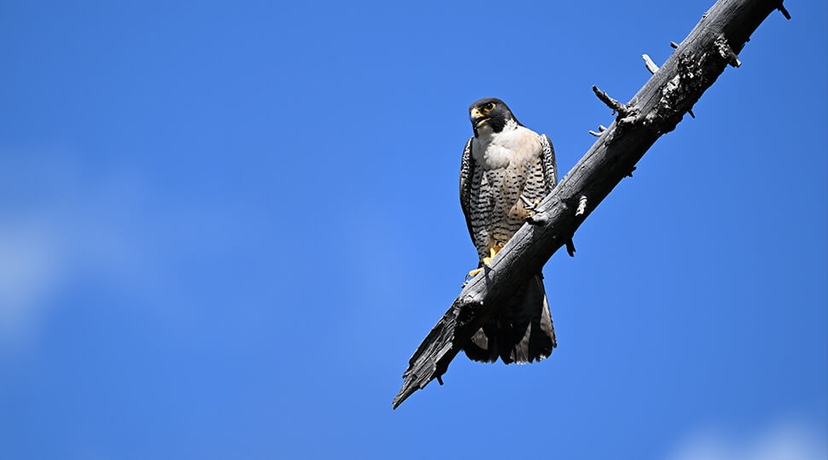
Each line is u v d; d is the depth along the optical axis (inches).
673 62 358.0
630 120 365.4
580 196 395.2
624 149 378.0
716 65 350.9
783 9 338.0
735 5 340.8
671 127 369.4
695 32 350.9
